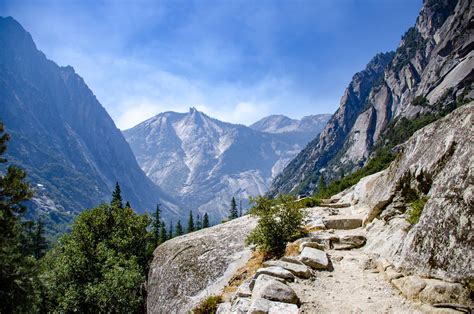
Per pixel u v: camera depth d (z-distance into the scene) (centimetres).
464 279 650
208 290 1434
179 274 1706
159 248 2236
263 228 1364
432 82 17412
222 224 2253
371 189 1630
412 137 1188
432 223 767
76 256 2334
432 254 742
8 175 1245
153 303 1778
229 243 1761
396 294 779
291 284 902
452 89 14788
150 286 1962
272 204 1420
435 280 708
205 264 1648
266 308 729
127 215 3181
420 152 1062
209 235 1991
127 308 2003
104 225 2995
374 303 753
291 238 1338
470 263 648
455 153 799
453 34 17550
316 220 1549
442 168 902
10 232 1231
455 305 631
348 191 2409
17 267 1236
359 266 999
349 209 1792
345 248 1184
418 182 1027
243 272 1359
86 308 2116
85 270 2355
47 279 2134
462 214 691
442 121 999
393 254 924
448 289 662
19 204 1264
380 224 1209
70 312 2128
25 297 1209
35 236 5541
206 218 9762
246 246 1571
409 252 822
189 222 9331
